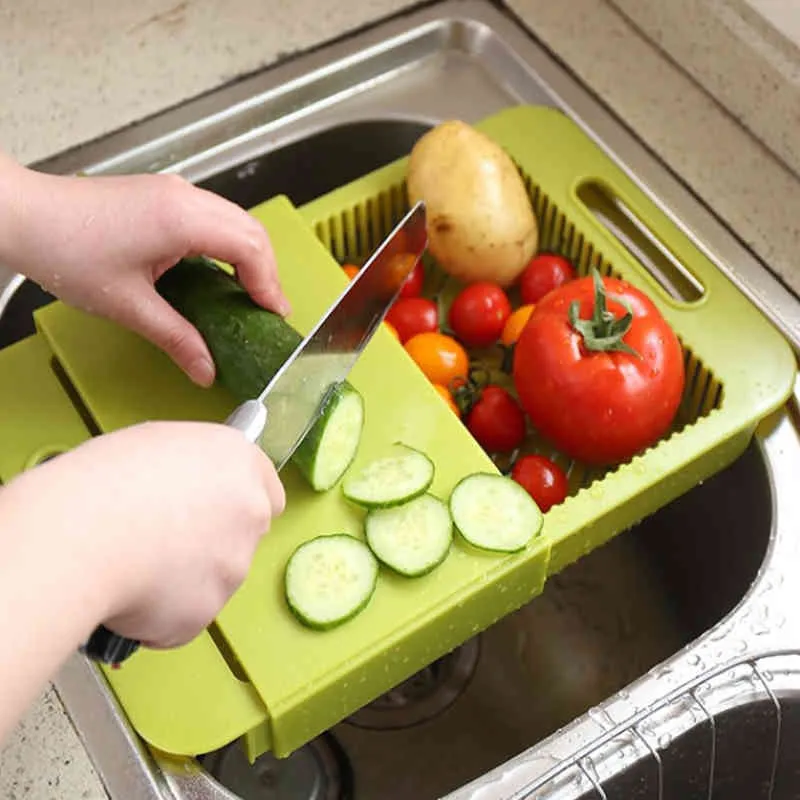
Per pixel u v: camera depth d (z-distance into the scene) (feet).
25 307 2.89
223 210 2.40
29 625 1.63
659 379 2.51
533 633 2.97
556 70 3.19
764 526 2.63
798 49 2.86
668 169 3.00
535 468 2.62
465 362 2.79
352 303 2.34
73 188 2.34
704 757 2.31
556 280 2.85
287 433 2.23
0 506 1.71
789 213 2.91
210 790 2.17
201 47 3.19
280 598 2.30
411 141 3.25
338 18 3.26
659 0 3.12
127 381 2.57
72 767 2.18
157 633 1.89
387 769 2.77
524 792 2.14
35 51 3.17
